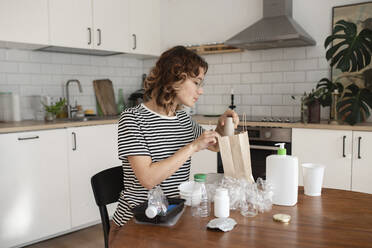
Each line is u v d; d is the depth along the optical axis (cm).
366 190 267
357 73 310
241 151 126
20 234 264
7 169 254
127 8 376
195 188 121
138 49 390
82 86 381
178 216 113
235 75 387
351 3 315
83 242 284
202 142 129
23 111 333
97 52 372
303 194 139
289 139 296
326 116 331
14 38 287
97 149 313
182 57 139
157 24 412
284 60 355
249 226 106
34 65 340
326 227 104
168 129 149
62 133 286
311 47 339
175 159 128
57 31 315
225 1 389
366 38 291
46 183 277
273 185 126
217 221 106
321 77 335
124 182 147
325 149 280
